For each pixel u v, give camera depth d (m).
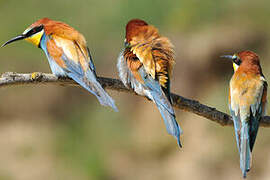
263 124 8.44
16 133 16.94
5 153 16.34
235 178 14.42
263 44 17.06
